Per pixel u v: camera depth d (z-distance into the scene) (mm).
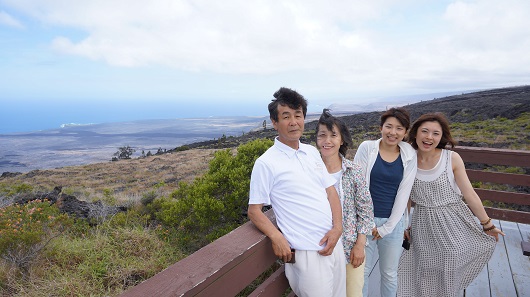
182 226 6105
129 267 4344
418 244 2184
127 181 22234
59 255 4469
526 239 3361
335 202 1630
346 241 1780
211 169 6746
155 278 1058
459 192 2045
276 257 1573
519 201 3400
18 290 3736
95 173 27359
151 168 28094
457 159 1996
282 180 1485
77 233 5664
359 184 1794
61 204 8234
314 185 1536
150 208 7980
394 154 1977
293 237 1477
